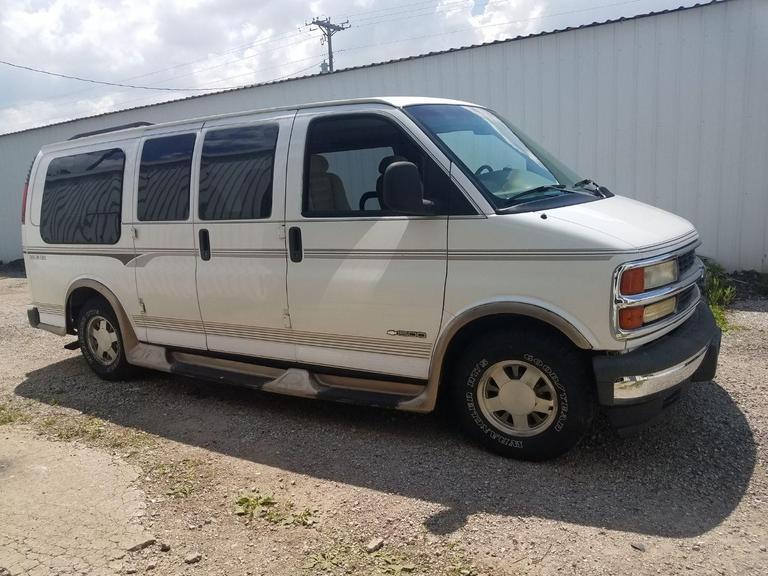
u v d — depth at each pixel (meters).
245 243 4.77
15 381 6.25
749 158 8.25
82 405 5.45
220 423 4.88
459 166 3.97
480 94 9.55
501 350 3.88
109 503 3.68
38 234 6.34
